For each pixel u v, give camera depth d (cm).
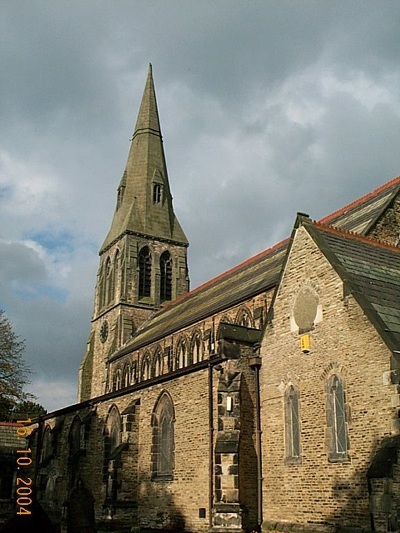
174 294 9050
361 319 2477
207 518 3142
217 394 3206
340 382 2544
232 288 5425
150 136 10081
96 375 8788
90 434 4728
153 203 9494
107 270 9431
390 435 2231
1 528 1661
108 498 3919
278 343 2945
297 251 2925
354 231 4000
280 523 2708
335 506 2439
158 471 3778
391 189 4338
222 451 2895
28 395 6369
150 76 10694
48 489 5175
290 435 2795
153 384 3962
